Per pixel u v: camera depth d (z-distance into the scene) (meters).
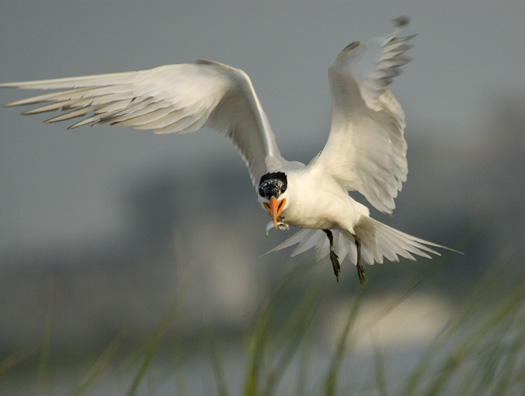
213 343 8.51
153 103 9.66
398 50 8.39
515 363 8.00
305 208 9.69
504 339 8.08
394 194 10.30
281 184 9.39
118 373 8.41
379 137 9.84
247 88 10.01
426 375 8.16
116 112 9.53
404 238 10.09
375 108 8.58
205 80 9.86
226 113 10.56
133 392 7.69
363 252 10.86
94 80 9.30
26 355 9.13
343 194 10.16
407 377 7.98
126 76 9.47
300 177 9.73
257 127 10.66
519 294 8.04
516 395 7.95
